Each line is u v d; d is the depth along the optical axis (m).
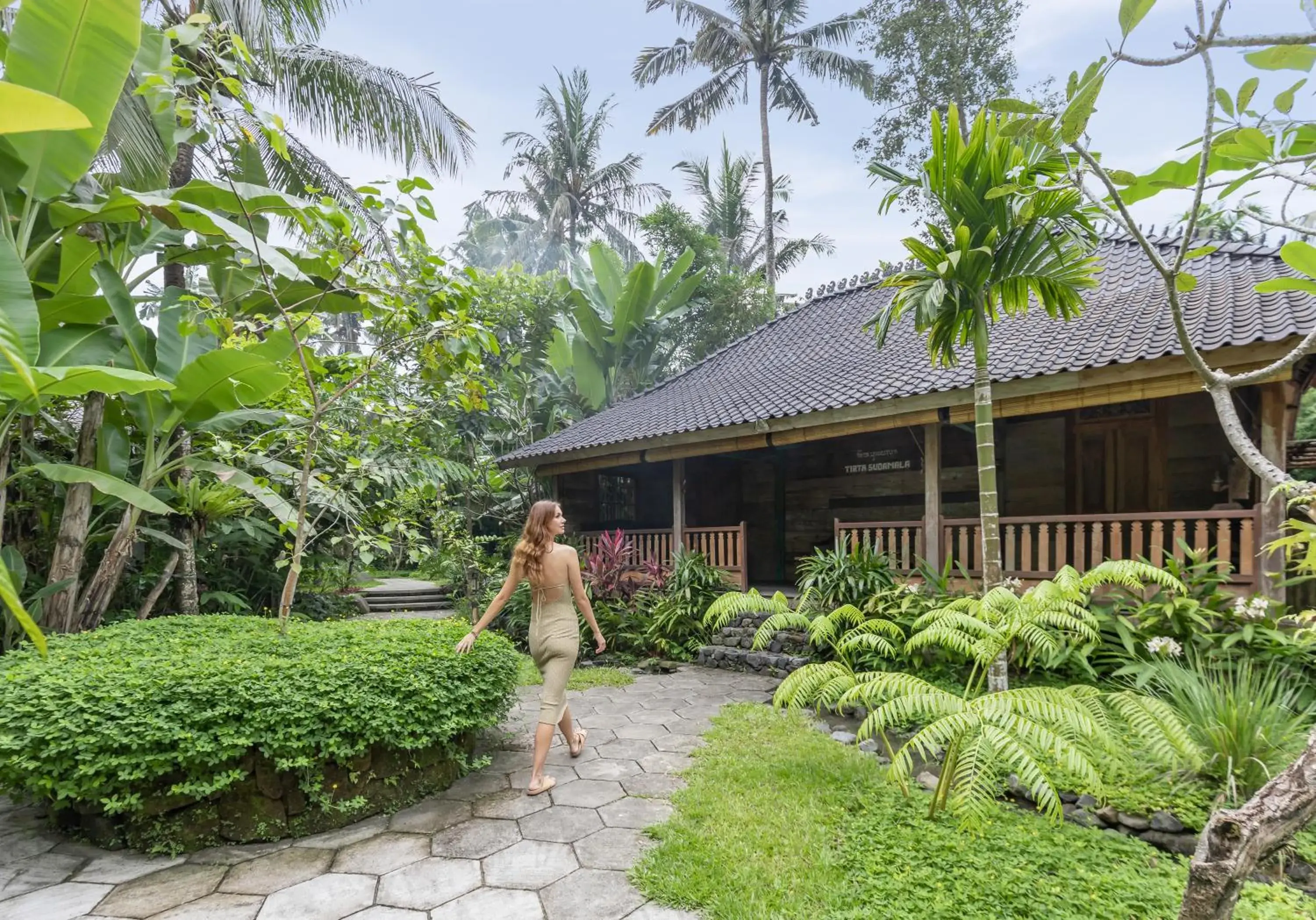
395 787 3.59
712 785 3.70
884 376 7.49
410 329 4.22
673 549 9.07
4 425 4.26
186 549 6.16
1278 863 2.80
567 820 3.40
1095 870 2.75
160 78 3.57
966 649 3.50
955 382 6.25
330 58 8.20
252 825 3.21
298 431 5.46
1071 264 4.21
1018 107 2.08
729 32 20.78
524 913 2.59
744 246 25.58
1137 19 1.71
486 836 3.24
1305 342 1.67
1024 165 3.98
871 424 7.04
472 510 13.21
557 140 25.14
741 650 7.16
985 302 4.54
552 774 4.05
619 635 7.75
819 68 20.73
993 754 2.82
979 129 4.07
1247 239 7.61
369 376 4.49
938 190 4.36
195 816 3.15
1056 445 8.37
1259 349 4.71
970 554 7.16
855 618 4.27
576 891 2.74
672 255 20.03
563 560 3.96
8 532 6.33
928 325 4.27
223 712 3.04
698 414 8.98
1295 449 8.45
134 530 5.38
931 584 6.16
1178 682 3.92
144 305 6.93
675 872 2.80
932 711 3.05
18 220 4.54
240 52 3.70
